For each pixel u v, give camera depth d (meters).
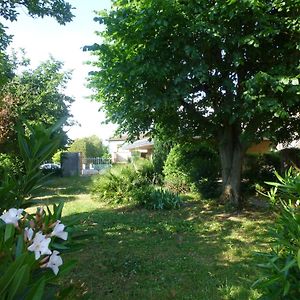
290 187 2.36
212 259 6.01
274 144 11.16
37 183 2.41
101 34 10.22
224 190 11.09
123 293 4.68
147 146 23.52
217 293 4.60
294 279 2.12
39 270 1.66
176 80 8.33
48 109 19.95
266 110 8.42
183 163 15.02
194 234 7.75
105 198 12.57
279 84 7.84
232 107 9.06
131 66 8.60
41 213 1.91
